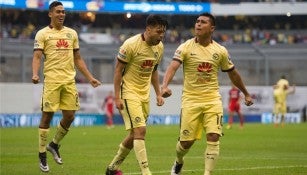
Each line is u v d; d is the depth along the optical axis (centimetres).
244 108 10031
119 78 2367
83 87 9219
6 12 11894
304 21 13288
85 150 4175
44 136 2738
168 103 9656
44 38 2744
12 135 6003
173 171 2519
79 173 2800
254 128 7575
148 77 2408
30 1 11044
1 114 8738
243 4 12512
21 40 10088
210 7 12475
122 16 12838
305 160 3456
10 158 3531
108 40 11650
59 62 2755
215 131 2320
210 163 2314
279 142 5038
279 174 2745
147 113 2441
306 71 10662
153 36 2334
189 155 3750
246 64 10512
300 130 7031
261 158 3578
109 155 3766
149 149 4262
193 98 2353
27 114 9006
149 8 12181
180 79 9900
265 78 10462
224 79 10138
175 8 12306
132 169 2928
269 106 10050
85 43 10675
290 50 10862
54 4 2761
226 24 13262
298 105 10125
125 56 2348
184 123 2366
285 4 12494
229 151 4119
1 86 8969
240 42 12569
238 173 2783
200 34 2319
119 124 9306
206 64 2330
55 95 2744
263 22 13350
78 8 11625
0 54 9406
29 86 9081
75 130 7162
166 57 10412
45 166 2753
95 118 9269
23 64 9469
